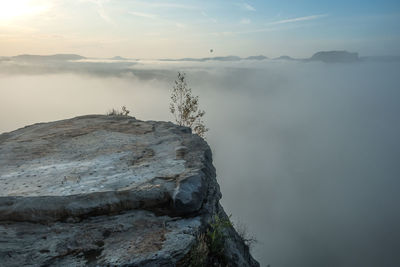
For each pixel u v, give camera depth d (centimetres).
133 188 544
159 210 529
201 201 552
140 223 491
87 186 567
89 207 496
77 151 793
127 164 691
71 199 499
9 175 629
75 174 630
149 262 406
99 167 671
